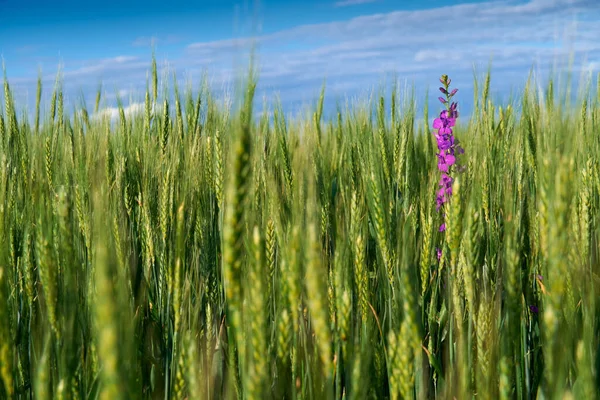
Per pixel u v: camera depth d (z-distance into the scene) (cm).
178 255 206
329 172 461
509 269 176
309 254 144
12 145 479
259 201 307
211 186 377
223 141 324
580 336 198
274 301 216
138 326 255
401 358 150
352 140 521
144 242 324
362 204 310
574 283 194
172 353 226
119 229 258
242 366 146
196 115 512
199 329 252
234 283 141
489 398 177
